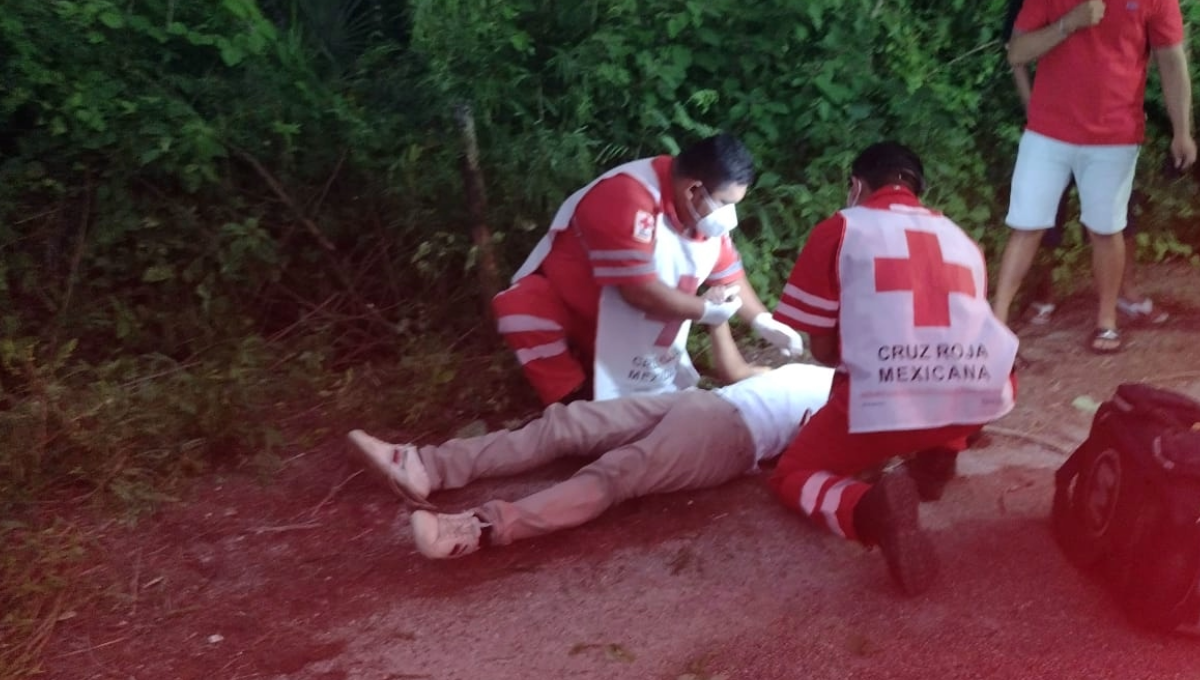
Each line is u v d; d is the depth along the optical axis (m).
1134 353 4.68
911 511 2.90
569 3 5.48
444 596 3.13
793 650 2.83
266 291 5.01
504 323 4.07
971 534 3.30
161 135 4.68
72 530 3.48
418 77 5.45
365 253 5.16
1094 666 2.72
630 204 3.75
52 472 3.77
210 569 3.31
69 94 4.71
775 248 5.12
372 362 4.87
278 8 6.03
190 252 4.85
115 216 4.72
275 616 3.07
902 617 2.94
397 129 5.24
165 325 4.73
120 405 4.08
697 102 5.30
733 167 3.70
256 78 5.12
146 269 4.81
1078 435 3.96
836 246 3.12
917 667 2.75
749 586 3.11
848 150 5.32
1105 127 4.43
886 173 3.27
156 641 2.97
